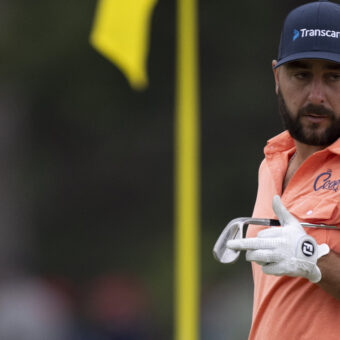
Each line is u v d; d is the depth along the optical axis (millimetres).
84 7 71312
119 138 74438
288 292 14648
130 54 30797
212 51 71875
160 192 75000
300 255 13359
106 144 75000
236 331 56875
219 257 14094
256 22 72062
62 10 71312
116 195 75625
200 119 71125
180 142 35219
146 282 72688
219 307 58375
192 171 34844
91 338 67000
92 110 73750
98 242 75750
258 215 15688
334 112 14375
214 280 66500
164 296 71000
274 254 13383
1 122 74625
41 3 71625
